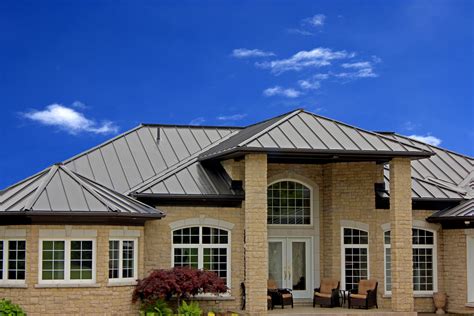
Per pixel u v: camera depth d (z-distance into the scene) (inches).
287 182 1217.4
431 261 1221.7
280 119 1158.3
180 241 1119.0
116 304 1015.0
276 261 1207.6
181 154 1288.1
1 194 1054.4
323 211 1218.6
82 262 1000.2
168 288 1014.4
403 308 1102.4
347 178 1200.2
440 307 1197.7
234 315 1048.8
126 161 1248.2
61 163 1107.3
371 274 1182.9
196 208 1124.5
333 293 1147.3
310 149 1053.8
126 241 1049.5
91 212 989.8
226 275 1126.4
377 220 1189.1
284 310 1102.4
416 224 1214.3
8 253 994.7
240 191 1141.1
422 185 1249.4
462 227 1184.2
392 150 1090.7
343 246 1194.6
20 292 977.5
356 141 1103.0
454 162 1378.0
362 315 1072.8
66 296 984.3
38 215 970.7
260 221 1057.5
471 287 1173.7
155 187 1120.8
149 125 1357.0
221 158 1149.7
